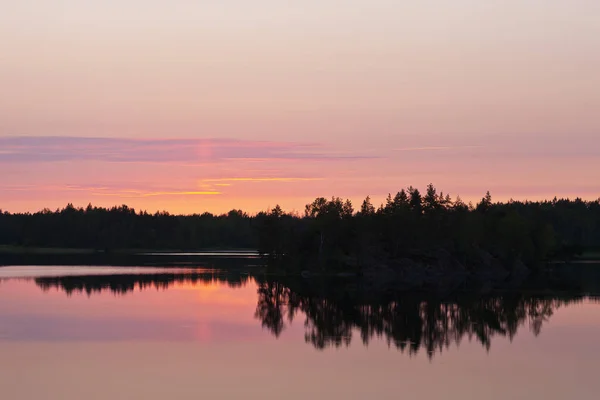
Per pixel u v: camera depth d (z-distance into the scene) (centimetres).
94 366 5656
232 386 5116
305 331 7506
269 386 5119
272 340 6919
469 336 7244
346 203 19862
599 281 15250
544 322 8231
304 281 14825
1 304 9388
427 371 5612
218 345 6600
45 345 6456
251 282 13962
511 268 18450
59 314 8431
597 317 8644
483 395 4941
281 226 18438
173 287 12262
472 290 12800
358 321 8338
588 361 5994
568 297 11262
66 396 4828
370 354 6272
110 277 14500
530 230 19562
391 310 9494
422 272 17288
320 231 18275
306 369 5653
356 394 4938
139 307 9212
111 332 7175
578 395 4947
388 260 17562
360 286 13650
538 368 5728
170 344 6588
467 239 18800
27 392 4912
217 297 10762
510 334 7362
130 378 5300
